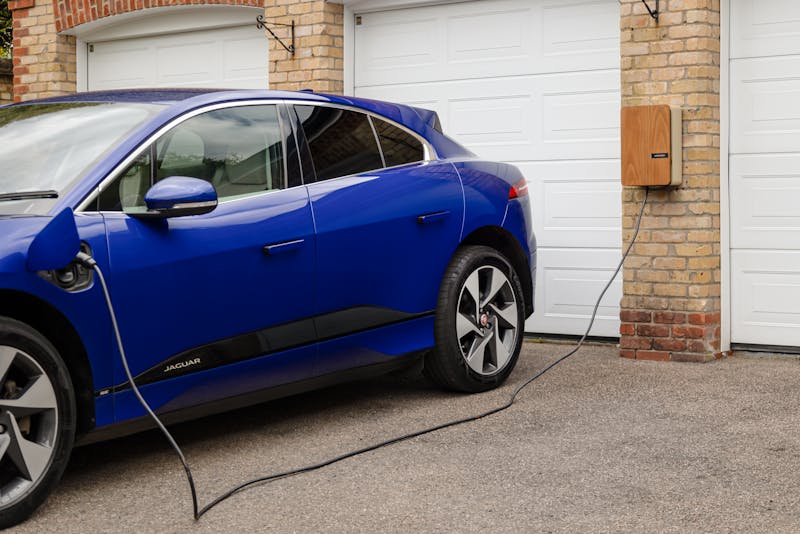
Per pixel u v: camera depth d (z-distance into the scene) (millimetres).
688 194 6551
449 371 5418
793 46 6527
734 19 6672
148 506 3740
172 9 9234
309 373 4672
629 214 6754
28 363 3504
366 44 8398
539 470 4109
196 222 4145
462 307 5488
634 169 6551
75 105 4418
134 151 4027
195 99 4402
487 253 5551
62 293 3619
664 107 6445
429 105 8094
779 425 4797
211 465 4301
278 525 3502
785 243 6605
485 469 4141
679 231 6590
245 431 4898
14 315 3631
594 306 7363
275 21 8562
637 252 6730
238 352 4277
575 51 7410
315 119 4883
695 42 6488
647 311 6707
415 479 4020
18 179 3914
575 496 3762
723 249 6734
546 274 7531
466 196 5477
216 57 9266
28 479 3523
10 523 3467
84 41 10117
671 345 6637
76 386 3770
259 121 4609
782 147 6582
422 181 5273
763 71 6613
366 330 4914
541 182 7555
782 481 3906
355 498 3789
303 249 4543
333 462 4293
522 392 5645
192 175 4219
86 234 3740
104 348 3783
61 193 3805
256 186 4480
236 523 3529
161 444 4676
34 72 10242
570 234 7438
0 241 3473
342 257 4742
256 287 4336
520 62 7648
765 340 6711
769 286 6672
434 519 3531
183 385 4074
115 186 3918
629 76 6738
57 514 3646
